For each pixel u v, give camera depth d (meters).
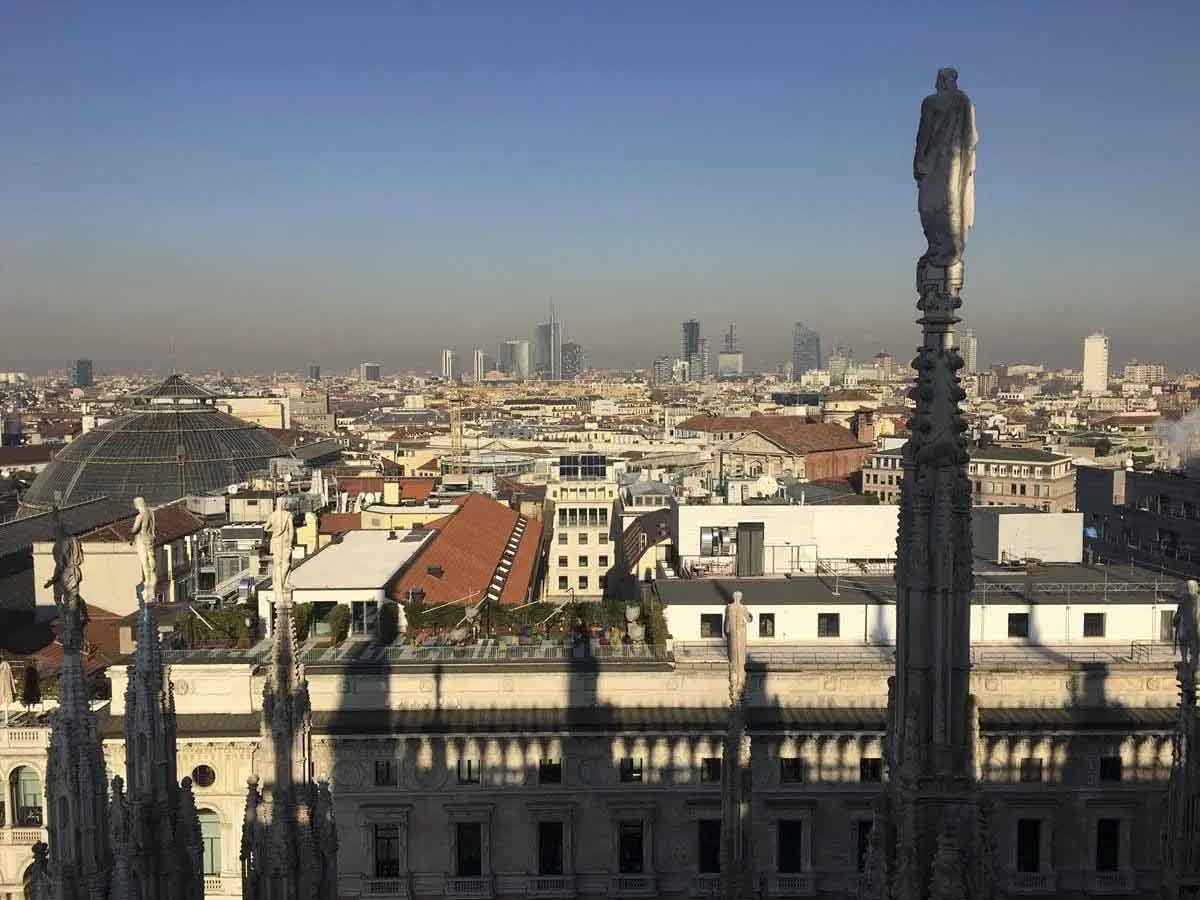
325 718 53.66
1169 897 18.95
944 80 17.14
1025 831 53.56
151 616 22.84
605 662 55.19
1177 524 116.50
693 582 66.19
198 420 194.88
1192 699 19.11
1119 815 53.22
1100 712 54.28
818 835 53.34
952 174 16.95
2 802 53.72
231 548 98.00
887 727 18.20
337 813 53.03
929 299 17.20
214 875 52.09
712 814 53.16
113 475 180.00
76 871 20.14
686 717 53.81
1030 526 71.88
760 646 59.34
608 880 53.22
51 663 66.25
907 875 16.75
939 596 17.06
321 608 62.75
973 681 54.84
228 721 52.94
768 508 74.38
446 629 59.88
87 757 20.25
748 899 26.14
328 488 141.75
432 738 52.84
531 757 53.53
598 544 150.50
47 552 91.38
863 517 73.81
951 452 17.08
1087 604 59.47
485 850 53.22
